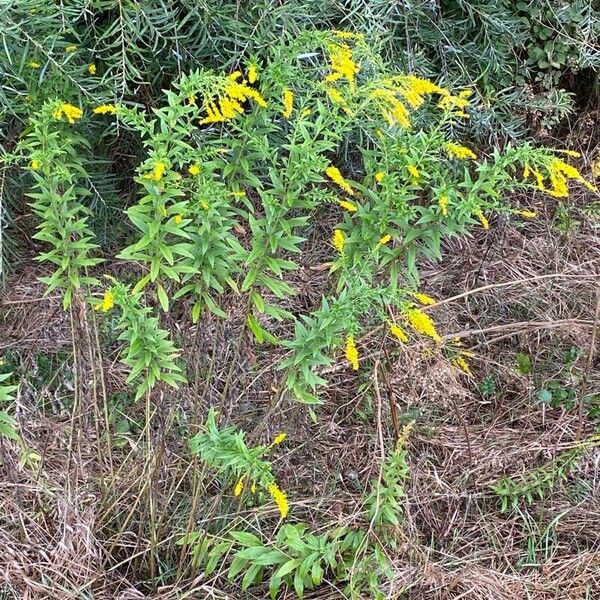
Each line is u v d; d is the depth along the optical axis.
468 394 2.74
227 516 2.33
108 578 2.31
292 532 2.09
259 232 2.01
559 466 2.65
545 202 4.04
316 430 2.79
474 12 3.53
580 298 3.48
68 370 2.90
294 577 2.21
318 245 3.53
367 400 2.84
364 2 2.99
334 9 3.10
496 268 3.64
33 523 2.32
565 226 3.86
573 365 3.14
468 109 3.52
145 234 1.88
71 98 2.58
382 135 2.13
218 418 2.56
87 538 2.29
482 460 2.74
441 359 2.68
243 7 2.94
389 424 2.80
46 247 3.35
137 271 3.25
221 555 2.31
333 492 2.58
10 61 2.30
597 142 4.27
